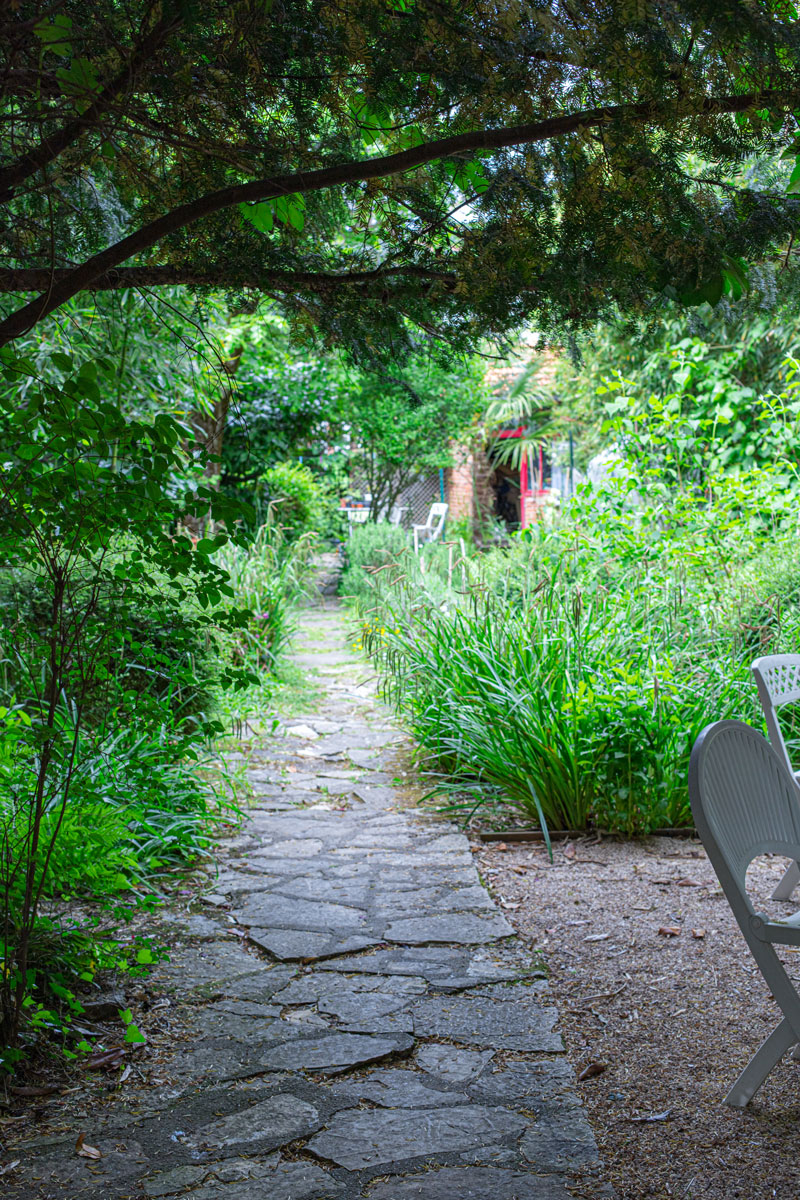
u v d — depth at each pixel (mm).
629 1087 2602
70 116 2090
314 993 3184
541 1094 2568
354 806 5387
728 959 3412
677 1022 2967
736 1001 3098
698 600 6164
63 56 2025
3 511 2506
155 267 2555
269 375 13406
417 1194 2141
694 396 8898
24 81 2109
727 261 2107
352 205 2492
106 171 2500
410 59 1902
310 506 14203
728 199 2100
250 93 2072
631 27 1726
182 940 3594
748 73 1803
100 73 2018
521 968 3367
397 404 15289
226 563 8570
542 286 2215
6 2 1749
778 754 3652
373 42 1895
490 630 5590
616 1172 2225
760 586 6258
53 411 2457
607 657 5258
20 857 2857
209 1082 2641
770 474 7723
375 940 3602
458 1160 2273
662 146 1921
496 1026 2953
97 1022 2971
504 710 5086
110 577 2781
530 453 17922
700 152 1955
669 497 8117
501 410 17734
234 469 13820
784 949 3553
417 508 20203
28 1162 2273
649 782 4734
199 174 2297
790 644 5523
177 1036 2900
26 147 2326
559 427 12070
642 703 4723
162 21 1856
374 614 8594
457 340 2598
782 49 1730
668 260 2080
